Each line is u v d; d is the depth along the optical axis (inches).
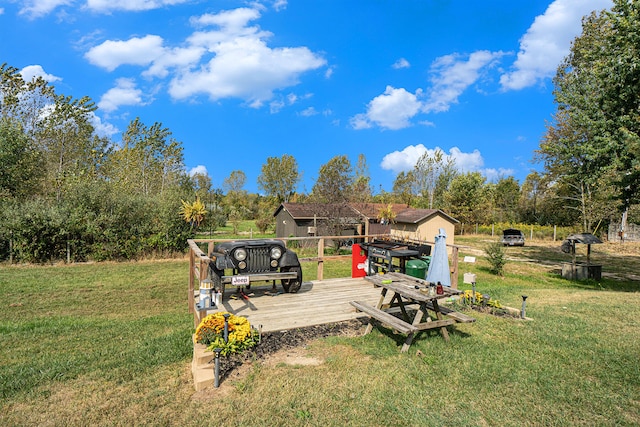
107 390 149.6
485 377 154.6
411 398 137.6
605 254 931.3
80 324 262.1
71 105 924.6
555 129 928.3
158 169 1379.2
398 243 364.2
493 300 285.7
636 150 469.1
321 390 142.3
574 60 873.5
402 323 176.6
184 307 339.6
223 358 166.2
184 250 693.9
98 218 609.3
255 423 121.9
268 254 271.3
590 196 944.9
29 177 725.9
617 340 200.8
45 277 462.6
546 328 222.5
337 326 212.7
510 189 1859.0
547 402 135.3
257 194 2428.6
